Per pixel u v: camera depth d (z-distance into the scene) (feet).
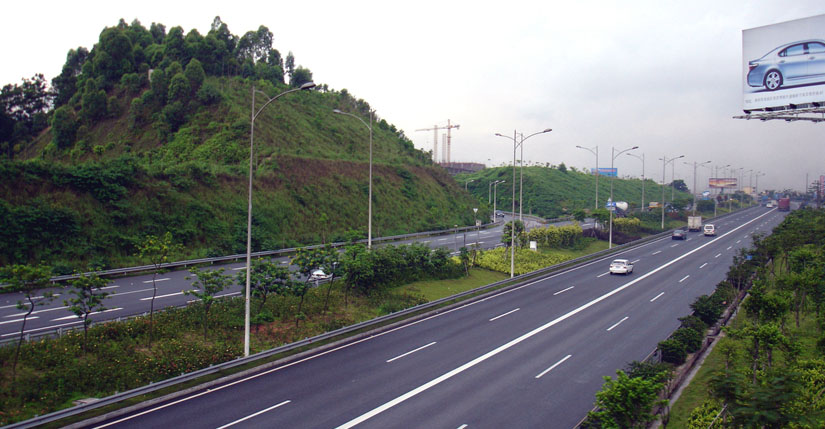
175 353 62.80
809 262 94.79
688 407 50.47
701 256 165.27
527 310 94.73
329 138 234.17
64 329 66.59
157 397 51.62
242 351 66.33
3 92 210.38
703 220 310.24
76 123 194.70
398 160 249.34
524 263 141.49
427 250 120.98
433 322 86.28
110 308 81.15
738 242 200.03
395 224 195.83
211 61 232.32
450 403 52.01
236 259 130.21
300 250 86.74
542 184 372.58
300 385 56.90
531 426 46.78
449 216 231.30
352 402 52.08
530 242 151.33
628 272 134.92
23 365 54.75
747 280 108.06
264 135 198.39
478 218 248.93
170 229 129.80
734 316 88.79
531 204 343.05
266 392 54.70
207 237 135.95
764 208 439.63
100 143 189.16
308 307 86.79
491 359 66.39
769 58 83.97
